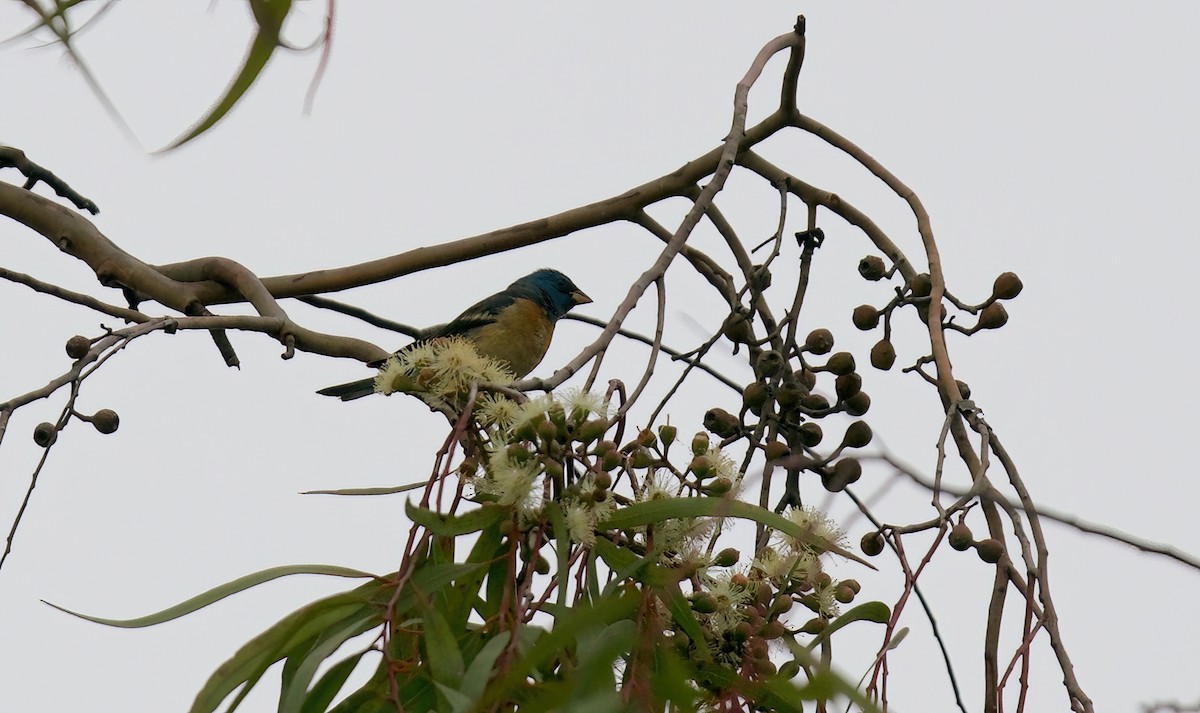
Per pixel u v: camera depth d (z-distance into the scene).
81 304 8.61
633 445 5.41
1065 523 5.45
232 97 3.37
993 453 6.20
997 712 5.07
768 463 6.41
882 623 5.29
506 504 4.86
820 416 7.25
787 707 4.63
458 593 4.88
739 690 4.63
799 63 8.66
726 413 7.30
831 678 4.31
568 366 5.80
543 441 4.99
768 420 7.18
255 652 4.55
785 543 5.50
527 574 4.79
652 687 4.36
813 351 7.55
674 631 4.87
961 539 5.71
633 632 4.39
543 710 4.22
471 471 5.07
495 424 5.22
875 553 5.75
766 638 5.00
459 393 5.51
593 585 5.01
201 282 9.83
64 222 9.38
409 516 4.62
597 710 4.19
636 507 5.00
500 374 5.58
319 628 4.64
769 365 7.42
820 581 5.37
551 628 4.58
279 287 10.22
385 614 4.56
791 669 4.88
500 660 4.33
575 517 4.87
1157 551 5.28
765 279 7.96
